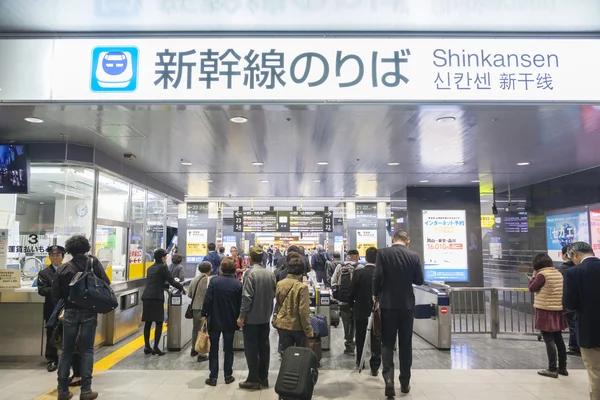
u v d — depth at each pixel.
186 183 11.45
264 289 4.84
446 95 3.85
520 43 3.93
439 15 3.68
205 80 3.86
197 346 5.02
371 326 5.40
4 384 5.05
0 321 6.09
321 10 3.60
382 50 3.90
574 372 5.52
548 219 10.25
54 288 4.43
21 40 3.96
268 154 7.71
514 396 4.58
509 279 11.58
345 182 11.30
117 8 3.55
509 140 6.50
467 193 11.68
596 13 3.65
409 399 4.46
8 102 3.90
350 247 18.42
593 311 3.61
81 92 3.90
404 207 12.09
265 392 4.68
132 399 4.46
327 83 3.86
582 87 3.89
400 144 6.84
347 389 4.79
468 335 7.95
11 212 6.86
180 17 3.70
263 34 3.92
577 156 7.68
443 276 11.39
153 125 5.71
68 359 4.41
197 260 17.72
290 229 17.36
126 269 8.46
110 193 7.82
